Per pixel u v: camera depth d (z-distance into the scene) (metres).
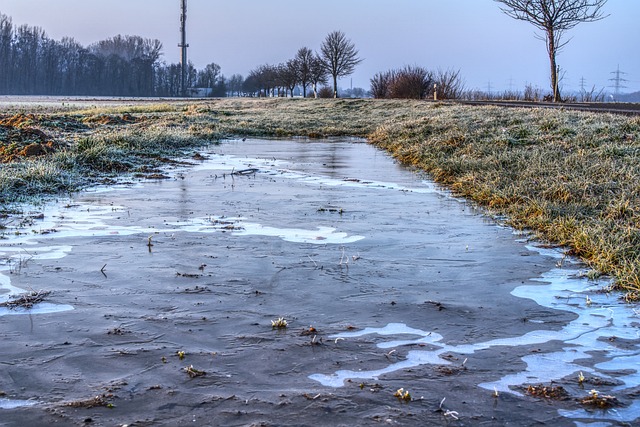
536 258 6.90
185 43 128.38
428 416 3.38
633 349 4.40
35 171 11.17
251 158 16.72
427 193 11.24
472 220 8.91
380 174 13.73
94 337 4.44
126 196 10.41
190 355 4.15
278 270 6.21
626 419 3.38
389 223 8.62
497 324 4.87
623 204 8.51
